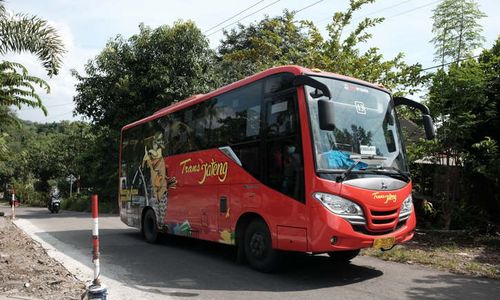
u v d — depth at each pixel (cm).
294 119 714
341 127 723
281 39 1623
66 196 4612
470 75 1069
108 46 2514
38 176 5231
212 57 2573
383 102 805
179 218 1048
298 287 675
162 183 1134
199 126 988
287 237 704
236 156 845
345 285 684
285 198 712
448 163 1184
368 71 1356
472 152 1194
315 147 680
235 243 838
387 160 752
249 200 795
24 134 6669
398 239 720
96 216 556
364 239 670
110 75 2505
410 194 767
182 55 2430
